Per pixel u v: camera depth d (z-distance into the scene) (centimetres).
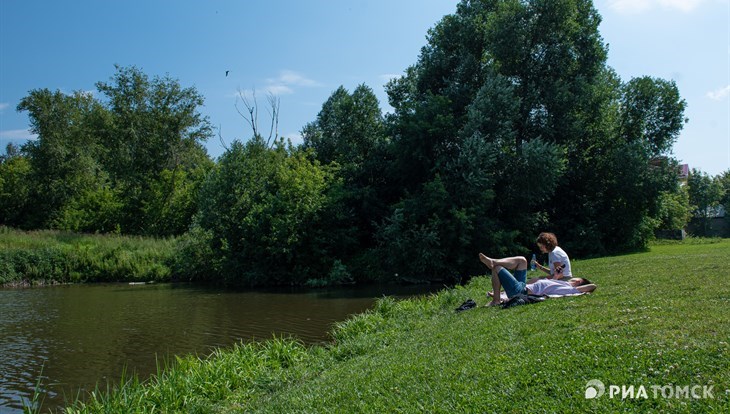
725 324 596
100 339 1499
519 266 1093
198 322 1758
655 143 4069
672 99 3975
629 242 3591
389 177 3681
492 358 627
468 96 3428
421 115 3306
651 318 673
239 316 1877
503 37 3319
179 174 5216
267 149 3656
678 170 3606
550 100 3316
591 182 3653
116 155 5528
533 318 816
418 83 3759
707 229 7000
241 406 768
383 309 1531
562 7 3275
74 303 2311
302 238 3145
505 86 3212
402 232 3039
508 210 3309
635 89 3981
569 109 3331
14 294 2703
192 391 847
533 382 521
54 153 5950
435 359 693
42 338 1521
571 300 932
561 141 3406
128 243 3775
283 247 3070
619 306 801
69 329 1661
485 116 3145
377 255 3170
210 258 3316
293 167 3556
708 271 1181
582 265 2092
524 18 3359
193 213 4734
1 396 997
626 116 3997
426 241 2897
